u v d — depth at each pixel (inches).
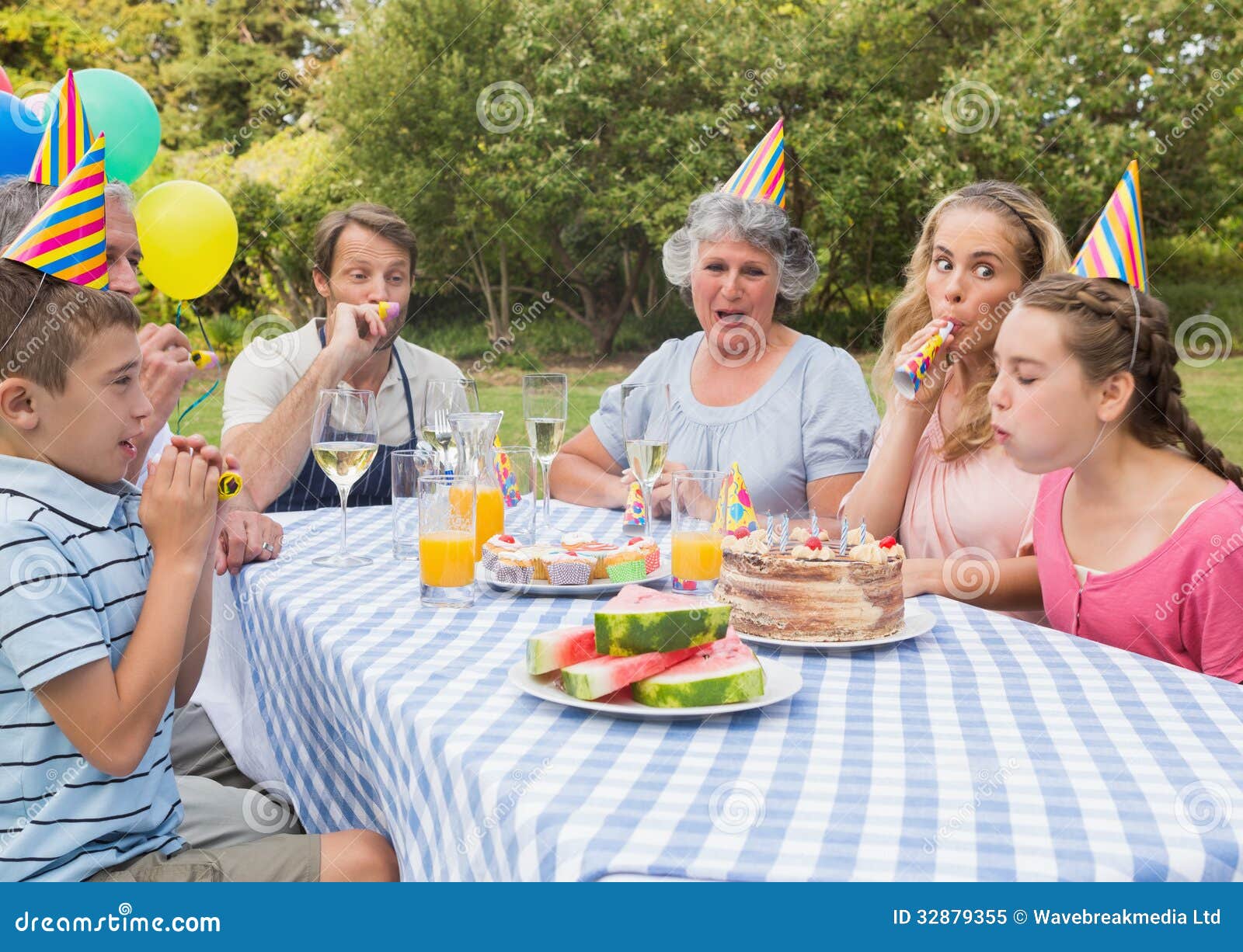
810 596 52.6
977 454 87.6
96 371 48.3
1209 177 328.8
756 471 99.5
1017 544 85.5
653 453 76.1
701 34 354.9
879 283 342.3
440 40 364.2
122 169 93.4
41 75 366.6
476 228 370.0
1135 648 68.5
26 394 47.6
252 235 358.3
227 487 51.5
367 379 112.4
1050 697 45.8
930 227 92.2
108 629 49.8
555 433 76.0
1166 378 69.9
